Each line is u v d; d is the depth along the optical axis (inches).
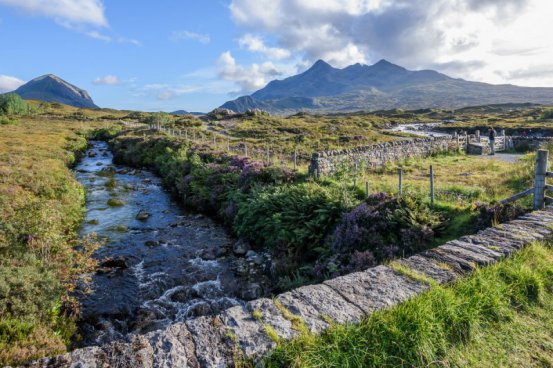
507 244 273.6
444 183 665.6
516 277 229.9
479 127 2564.0
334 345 164.2
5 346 263.0
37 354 261.4
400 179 506.6
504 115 4094.5
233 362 154.1
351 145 1753.2
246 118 3585.1
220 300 430.0
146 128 2475.4
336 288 211.3
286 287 438.3
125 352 162.1
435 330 180.2
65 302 386.3
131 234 661.9
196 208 837.8
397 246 405.4
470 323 188.2
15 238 441.7
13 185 729.6
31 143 1589.6
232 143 1815.9
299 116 4943.4
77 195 829.8
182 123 3095.5
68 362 157.6
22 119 3511.3
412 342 172.1
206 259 549.0
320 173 738.2
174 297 436.8
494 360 171.8
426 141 1160.8
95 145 2194.9
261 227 597.6
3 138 1705.2
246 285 462.6
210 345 164.4
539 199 393.4
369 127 3289.9
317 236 497.4
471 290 211.5
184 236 653.3
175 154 1262.3
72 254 479.5
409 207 450.3
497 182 631.8
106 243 613.0
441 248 270.2
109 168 1355.8
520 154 1187.9
